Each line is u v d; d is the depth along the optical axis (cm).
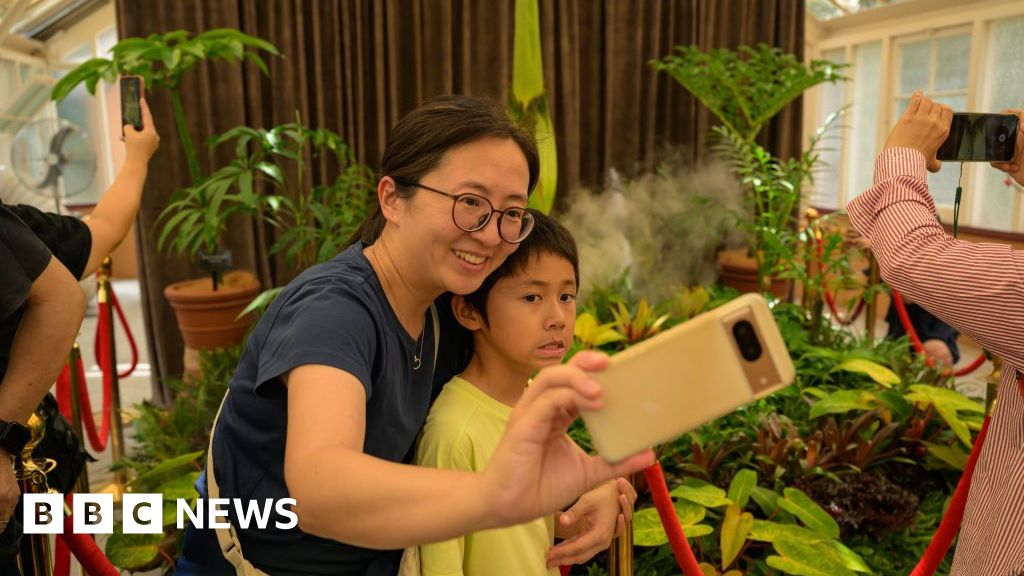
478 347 112
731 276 397
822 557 174
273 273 395
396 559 103
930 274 108
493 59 411
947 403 241
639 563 198
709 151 441
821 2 543
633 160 440
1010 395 112
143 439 283
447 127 84
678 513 190
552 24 415
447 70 403
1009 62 425
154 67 354
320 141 317
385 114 405
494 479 61
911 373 283
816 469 221
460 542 100
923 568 152
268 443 89
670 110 446
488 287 106
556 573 116
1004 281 100
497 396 111
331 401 73
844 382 287
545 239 105
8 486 109
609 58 428
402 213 88
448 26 400
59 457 138
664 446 226
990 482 114
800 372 287
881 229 117
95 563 130
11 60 470
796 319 346
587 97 437
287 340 78
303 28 382
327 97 394
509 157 85
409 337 93
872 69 515
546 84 418
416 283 91
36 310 113
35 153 441
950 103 463
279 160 382
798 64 358
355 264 90
